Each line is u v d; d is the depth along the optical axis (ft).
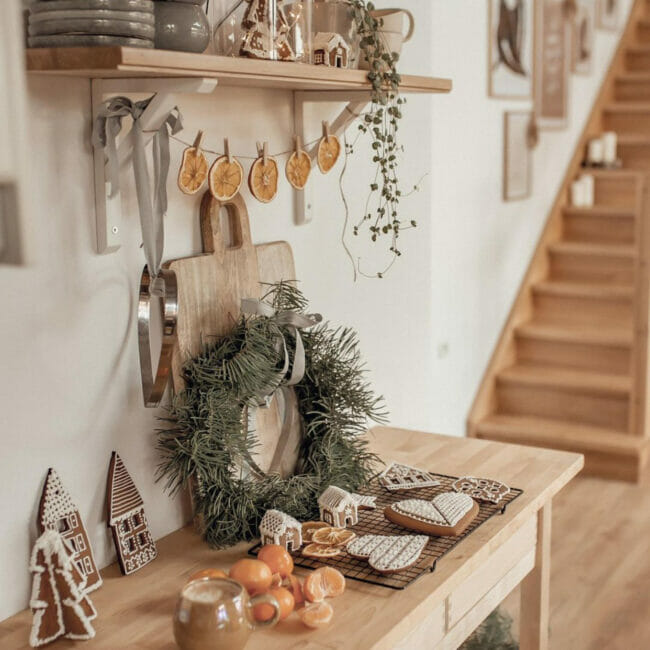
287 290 6.15
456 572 5.00
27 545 4.68
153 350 5.39
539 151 15.57
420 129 8.32
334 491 5.61
